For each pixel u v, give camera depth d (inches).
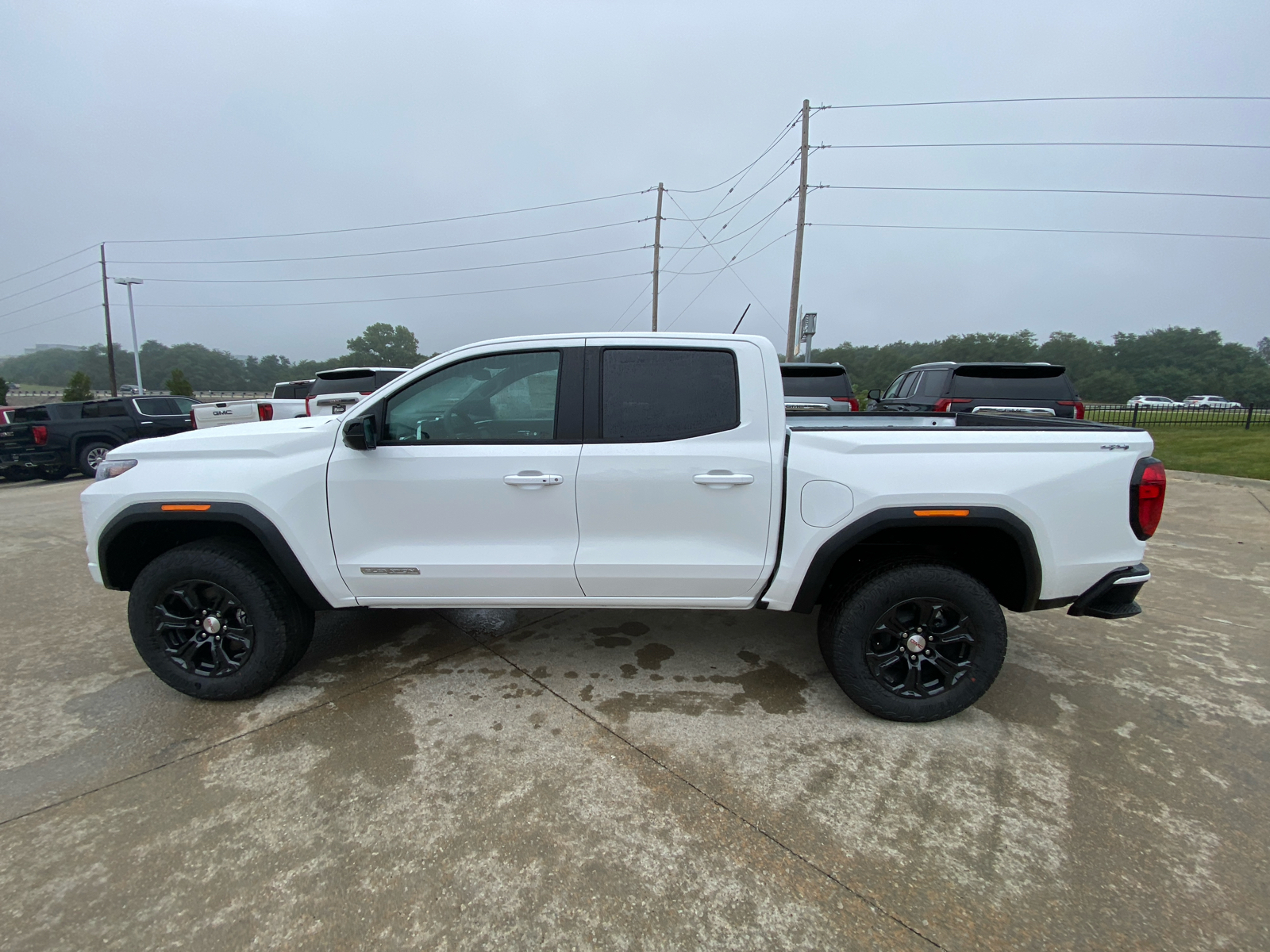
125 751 100.3
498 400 109.0
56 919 69.2
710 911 70.5
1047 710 111.9
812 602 108.0
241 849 79.5
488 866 76.8
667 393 107.1
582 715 110.6
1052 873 75.3
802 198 727.7
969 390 304.2
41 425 442.3
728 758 98.2
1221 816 84.8
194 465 109.3
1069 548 101.9
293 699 116.2
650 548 107.4
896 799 88.6
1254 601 166.2
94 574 113.7
